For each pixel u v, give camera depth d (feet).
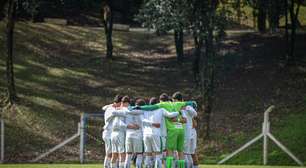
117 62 514.27
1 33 546.26
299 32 565.12
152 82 472.03
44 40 551.18
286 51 495.82
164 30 404.57
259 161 360.48
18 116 412.57
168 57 528.63
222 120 412.57
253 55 508.12
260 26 571.69
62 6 587.68
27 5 424.05
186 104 224.94
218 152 376.07
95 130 400.88
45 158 364.79
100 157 369.91
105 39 570.05
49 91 450.71
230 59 503.20
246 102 434.71
